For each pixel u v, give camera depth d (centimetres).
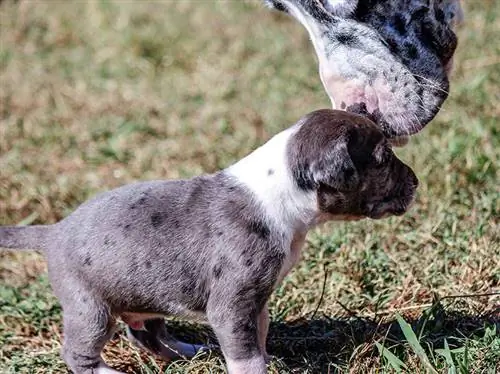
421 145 872
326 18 629
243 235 537
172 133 1012
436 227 743
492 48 1092
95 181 912
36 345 660
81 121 1052
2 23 1320
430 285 670
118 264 548
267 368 563
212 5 1347
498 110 941
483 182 822
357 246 731
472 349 574
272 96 1070
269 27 1270
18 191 896
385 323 630
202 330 657
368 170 538
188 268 543
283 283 684
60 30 1293
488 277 672
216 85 1129
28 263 785
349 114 553
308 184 535
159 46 1238
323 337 621
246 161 559
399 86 620
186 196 557
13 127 1028
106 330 562
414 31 627
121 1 1361
